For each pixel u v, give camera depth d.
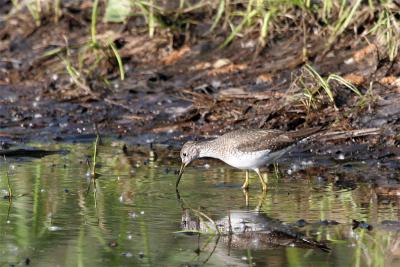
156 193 12.26
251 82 16.41
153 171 13.59
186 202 11.76
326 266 9.10
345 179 12.78
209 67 17.25
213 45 17.86
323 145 14.41
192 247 9.86
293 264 9.20
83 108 16.78
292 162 13.91
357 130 14.43
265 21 16.91
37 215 11.17
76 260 9.43
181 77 17.19
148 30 18.72
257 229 10.46
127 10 18.84
